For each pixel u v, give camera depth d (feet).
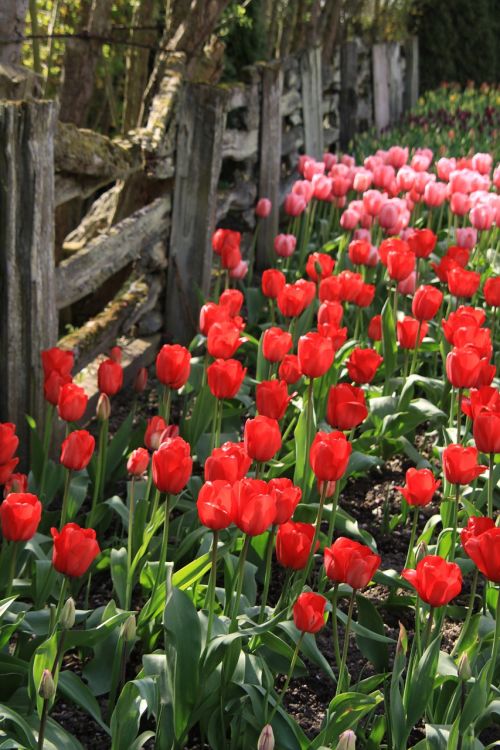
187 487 13.33
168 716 8.67
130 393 18.17
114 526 13.84
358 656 11.02
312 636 9.21
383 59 44.68
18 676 9.18
